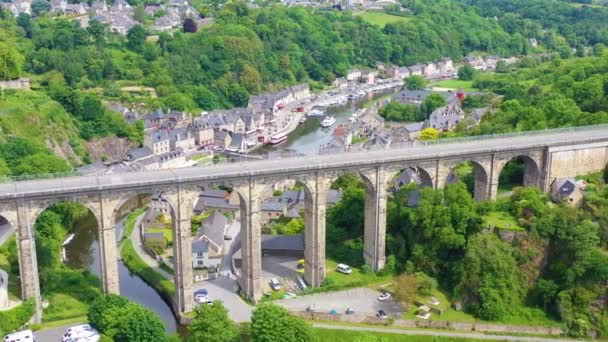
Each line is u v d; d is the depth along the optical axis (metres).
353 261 162.50
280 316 121.06
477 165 162.38
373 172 149.12
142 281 162.50
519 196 160.38
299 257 168.62
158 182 132.75
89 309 128.12
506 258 144.12
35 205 126.94
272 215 195.25
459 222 150.88
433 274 151.88
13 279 142.38
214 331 122.00
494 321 138.88
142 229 191.50
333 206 184.75
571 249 144.50
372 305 143.62
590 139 168.12
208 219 185.50
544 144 163.25
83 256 176.38
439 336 134.12
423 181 161.38
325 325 136.75
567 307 139.38
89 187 128.50
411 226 157.62
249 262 143.50
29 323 130.12
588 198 156.50
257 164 145.00
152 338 120.81
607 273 138.38
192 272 152.00
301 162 145.88
